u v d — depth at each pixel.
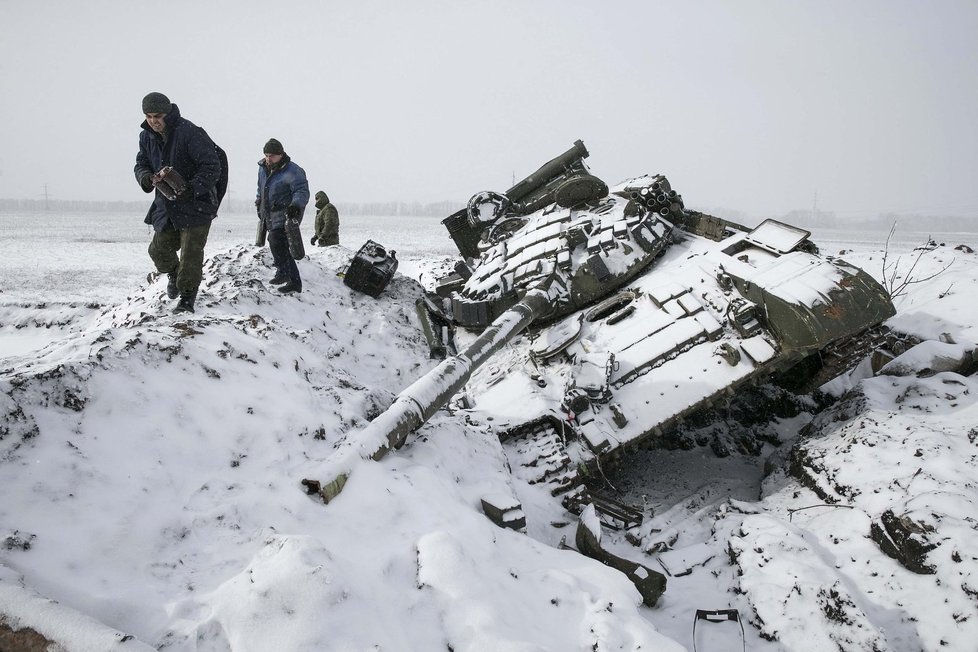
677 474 8.25
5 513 3.31
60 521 3.41
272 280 9.55
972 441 6.20
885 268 12.21
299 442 4.82
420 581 3.74
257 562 3.41
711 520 6.71
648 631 3.76
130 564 3.39
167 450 4.19
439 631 3.49
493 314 9.02
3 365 6.04
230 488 4.15
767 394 9.64
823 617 4.62
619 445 6.87
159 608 3.16
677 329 7.67
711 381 7.12
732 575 5.37
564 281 8.90
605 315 9.02
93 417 4.11
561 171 11.64
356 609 3.34
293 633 3.08
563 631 3.76
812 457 6.86
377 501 4.41
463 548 3.99
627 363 7.49
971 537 4.82
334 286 10.60
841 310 6.91
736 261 8.34
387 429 5.19
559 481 6.71
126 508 3.65
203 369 4.93
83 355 4.67
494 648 3.31
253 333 6.14
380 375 9.08
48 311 11.34
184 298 6.84
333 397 5.68
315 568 3.34
